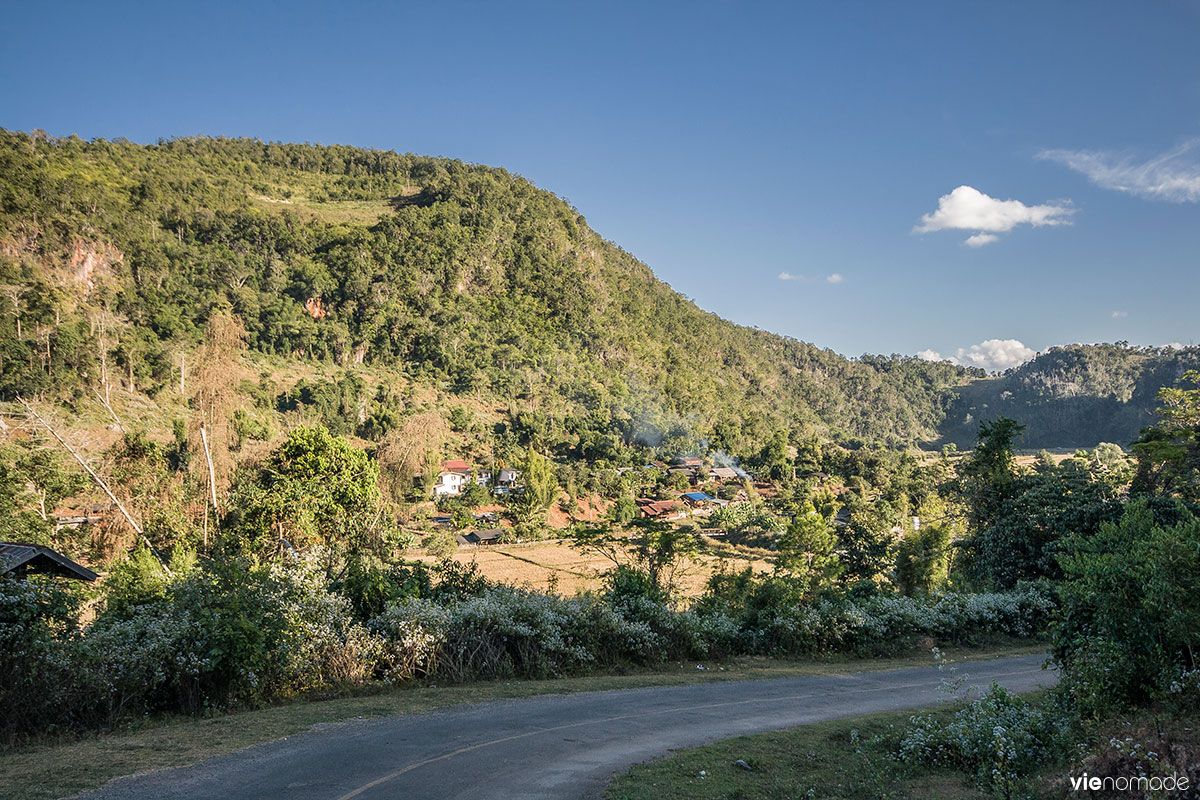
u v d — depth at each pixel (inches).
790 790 264.2
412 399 4552.2
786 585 772.0
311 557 588.1
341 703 399.2
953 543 1223.5
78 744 296.8
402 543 1139.3
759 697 476.7
